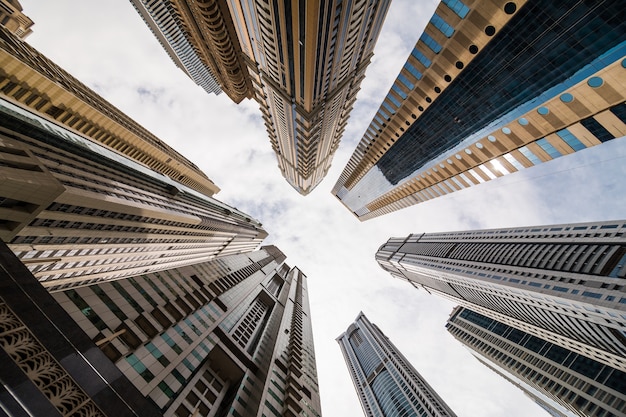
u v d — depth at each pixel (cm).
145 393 3234
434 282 18612
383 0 6388
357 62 7975
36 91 6488
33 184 2916
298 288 19950
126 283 4341
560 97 3875
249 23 6438
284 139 11806
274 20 5469
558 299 8325
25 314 1559
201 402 3919
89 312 3378
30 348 1469
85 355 1641
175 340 4216
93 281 6091
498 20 3691
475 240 15412
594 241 9056
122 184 5606
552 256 9806
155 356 3703
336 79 7525
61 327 1647
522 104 4400
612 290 7094
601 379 10144
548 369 12162
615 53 3091
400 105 6850
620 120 3600
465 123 5650
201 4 8006
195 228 8362
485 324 17775
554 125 4281
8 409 1230
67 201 3791
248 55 8125
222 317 6094
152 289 4769
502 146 5409
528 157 5241
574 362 11469
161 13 16700
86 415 1444
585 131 4053
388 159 10250
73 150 5166
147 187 6931
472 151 6175
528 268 10225
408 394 17500
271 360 5941
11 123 4050
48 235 3988
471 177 7144
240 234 13688
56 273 4831
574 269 8681
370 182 14075
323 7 4675
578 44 3281
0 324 1450
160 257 7981
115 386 1639
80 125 8031
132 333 3606
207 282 7019
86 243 4834
